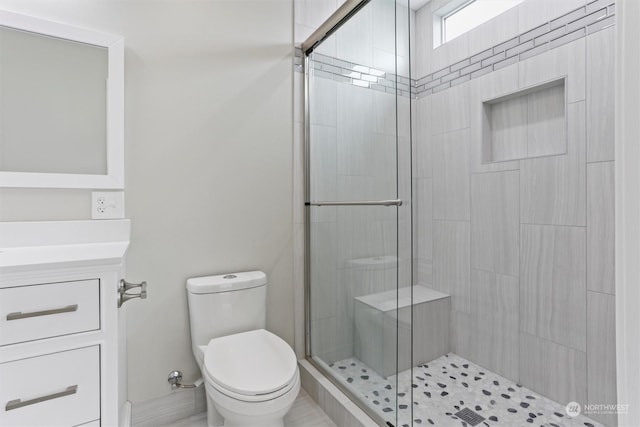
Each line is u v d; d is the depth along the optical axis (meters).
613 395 1.58
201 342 1.58
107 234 1.48
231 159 1.82
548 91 1.93
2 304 0.89
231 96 1.82
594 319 1.66
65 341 0.96
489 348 2.17
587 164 1.68
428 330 2.31
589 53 1.66
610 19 1.58
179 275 1.68
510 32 2.03
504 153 2.17
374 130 1.48
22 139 1.37
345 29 1.67
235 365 1.37
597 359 1.64
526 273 1.96
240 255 1.85
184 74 1.69
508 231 2.06
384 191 1.43
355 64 1.60
